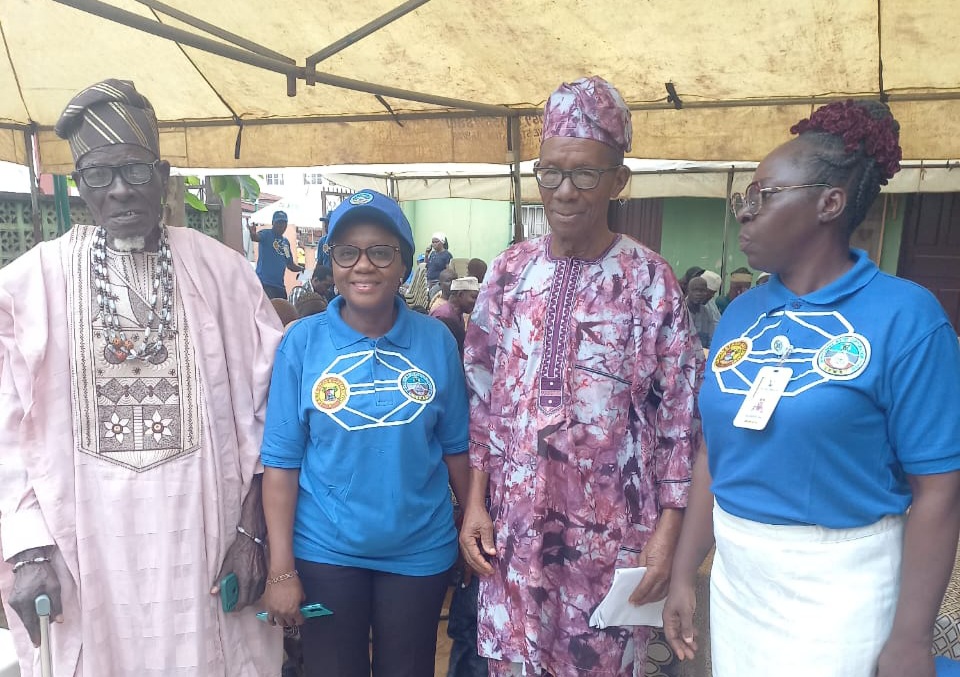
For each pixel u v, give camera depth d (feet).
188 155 13.89
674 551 5.10
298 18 9.44
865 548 3.67
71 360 5.02
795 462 3.67
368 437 5.27
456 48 10.11
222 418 5.45
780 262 3.92
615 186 5.15
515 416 5.32
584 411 5.15
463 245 48.98
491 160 12.41
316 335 5.56
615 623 5.15
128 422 5.14
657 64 10.22
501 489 5.44
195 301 5.38
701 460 4.91
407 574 5.55
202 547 5.31
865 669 3.67
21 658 5.29
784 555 3.78
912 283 3.65
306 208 55.72
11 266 5.00
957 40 8.73
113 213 4.92
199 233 5.70
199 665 5.28
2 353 4.95
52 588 4.89
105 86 4.90
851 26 8.64
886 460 3.66
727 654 4.20
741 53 9.61
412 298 23.66
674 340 5.16
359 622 5.60
